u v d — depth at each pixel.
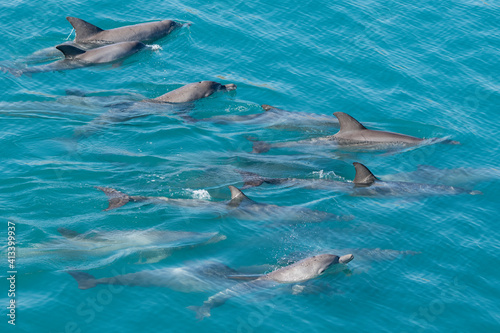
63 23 35.34
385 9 38.75
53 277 18.86
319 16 37.44
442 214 23.61
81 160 24.95
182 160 25.73
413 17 38.12
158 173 24.75
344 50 34.72
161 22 35.06
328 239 21.73
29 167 24.08
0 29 34.06
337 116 27.66
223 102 30.09
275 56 33.88
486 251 21.62
